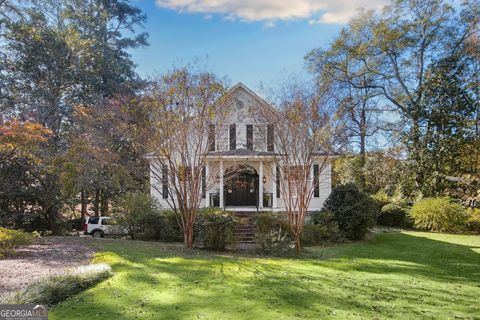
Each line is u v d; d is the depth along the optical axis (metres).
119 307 5.48
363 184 24.97
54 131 19.62
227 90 12.32
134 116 12.47
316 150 11.80
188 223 11.79
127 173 16.42
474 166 19.97
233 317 5.14
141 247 11.36
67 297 5.90
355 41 25.20
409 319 5.30
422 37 23.53
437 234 17.41
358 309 5.69
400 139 22.88
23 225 18.44
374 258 11.09
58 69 22.22
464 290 7.32
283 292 6.52
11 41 21.06
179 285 6.79
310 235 14.08
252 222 14.19
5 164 16.64
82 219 25.98
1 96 20.69
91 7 28.94
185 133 11.41
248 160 17.97
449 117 20.36
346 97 21.89
